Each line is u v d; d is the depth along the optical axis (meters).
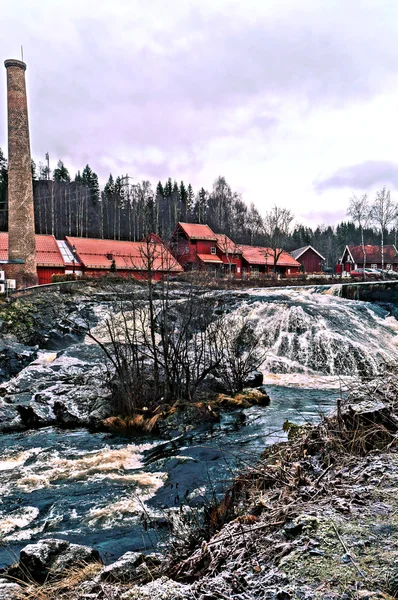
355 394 5.37
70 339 20.38
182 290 20.80
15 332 20.28
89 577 3.25
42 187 79.12
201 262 43.88
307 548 2.48
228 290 26.81
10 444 8.98
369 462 3.71
